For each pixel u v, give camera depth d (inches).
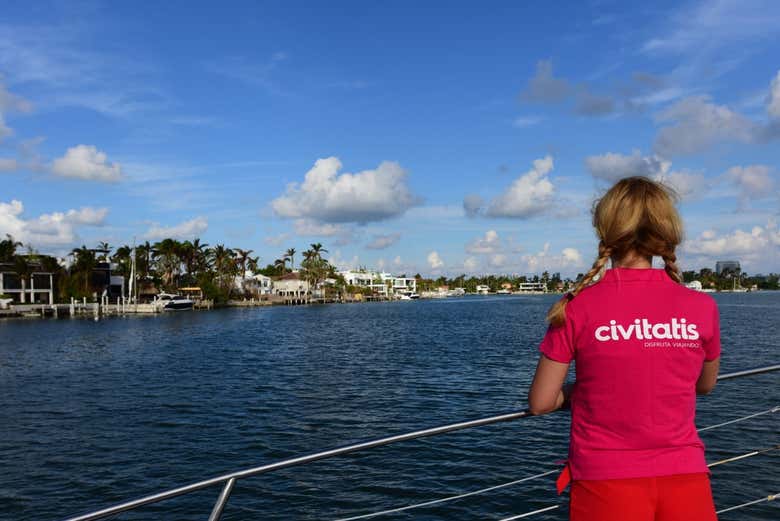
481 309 4845.0
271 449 621.6
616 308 86.4
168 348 1723.7
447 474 521.7
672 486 83.1
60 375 1169.4
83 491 510.9
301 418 755.4
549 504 455.8
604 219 93.0
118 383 1056.8
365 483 506.3
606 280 90.0
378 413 781.3
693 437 86.7
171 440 657.0
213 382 1053.8
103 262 4343.0
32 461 588.1
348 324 2891.2
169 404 855.1
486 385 978.7
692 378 86.3
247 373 1165.7
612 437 85.2
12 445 644.7
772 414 685.9
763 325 2303.2
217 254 5482.3
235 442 648.4
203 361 1387.8
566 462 91.6
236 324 2960.1
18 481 534.3
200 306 4977.9
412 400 863.1
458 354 1448.1
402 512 450.0
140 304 4301.2
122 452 615.5
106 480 536.4
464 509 451.5
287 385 1010.1
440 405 828.0
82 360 1432.1
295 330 2487.7
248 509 462.6
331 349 1641.2
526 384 983.0
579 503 86.6
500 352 1480.1
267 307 5570.9
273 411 797.2
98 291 4266.7
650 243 89.5
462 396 889.5
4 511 471.8
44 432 698.2
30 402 886.4
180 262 5300.2
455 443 603.2
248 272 6392.7
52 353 1604.3
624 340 84.7
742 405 733.9
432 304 6668.3
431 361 1310.3
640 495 82.8
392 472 529.3
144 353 1587.1
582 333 87.3
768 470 499.2
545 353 90.3
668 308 86.7
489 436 624.1
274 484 509.4
